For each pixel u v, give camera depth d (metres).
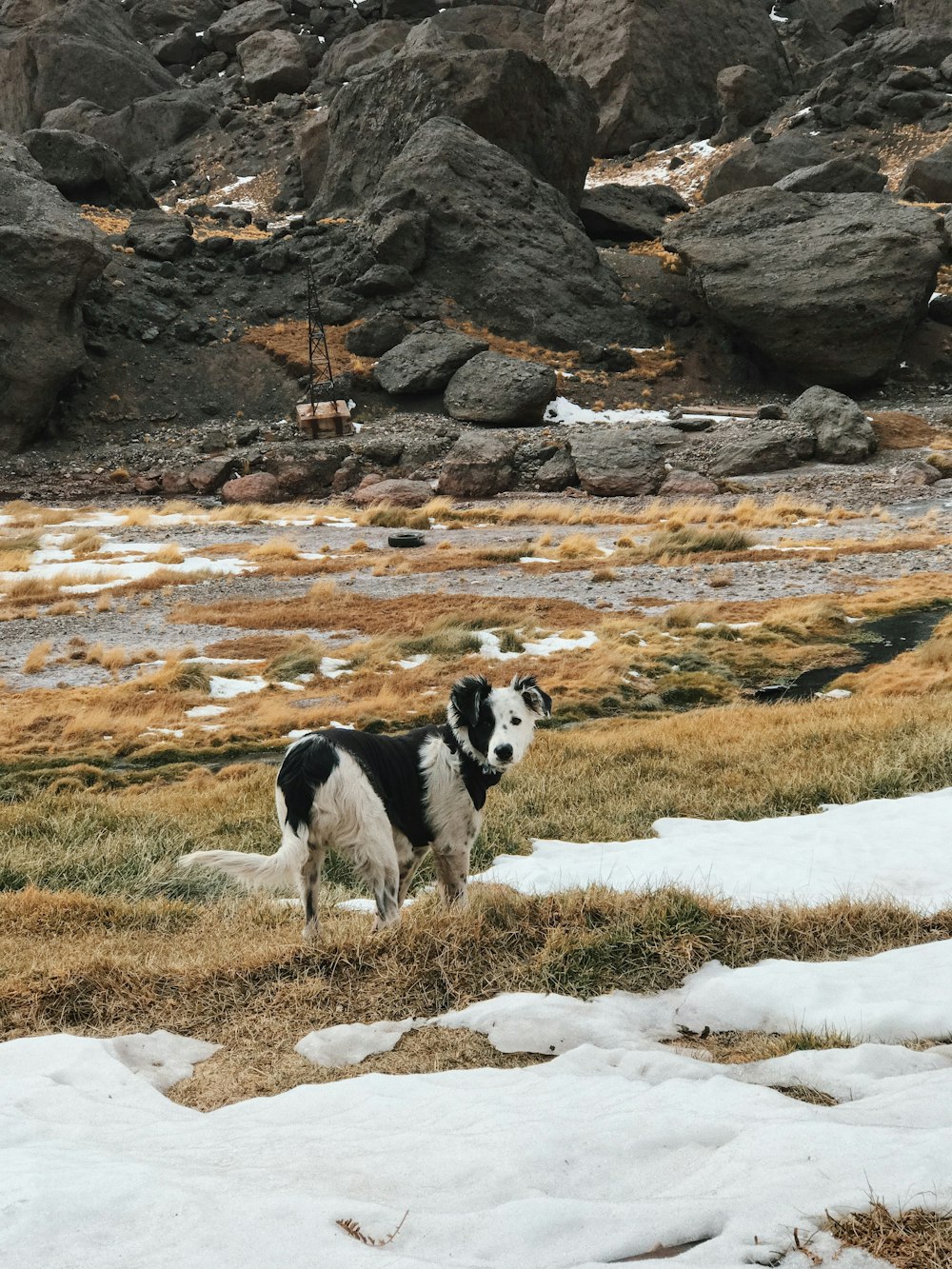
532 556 31.00
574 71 89.75
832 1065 4.08
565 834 9.84
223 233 63.47
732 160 73.31
